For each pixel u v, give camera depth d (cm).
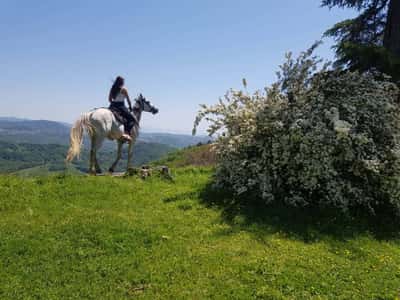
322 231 668
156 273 495
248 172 825
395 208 750
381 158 738
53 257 533
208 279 484
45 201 805
